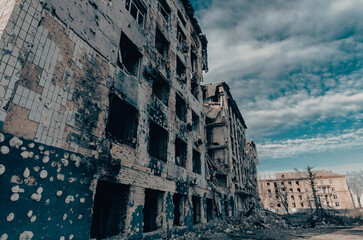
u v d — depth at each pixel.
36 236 4.20
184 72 15.53
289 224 20.81
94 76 6.47
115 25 8.00
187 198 11.66
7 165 3.94
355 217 29.69
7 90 4.14
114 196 7.10
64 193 4.91
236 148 27.88
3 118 4.00
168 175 10.10
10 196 3.90
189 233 10.77
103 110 6.61
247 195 25.77
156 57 11.20
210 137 23.92
